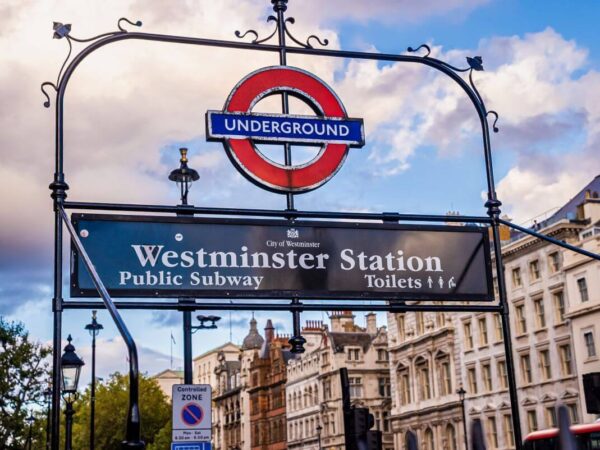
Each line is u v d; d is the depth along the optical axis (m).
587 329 59.56
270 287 10.07
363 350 95.50
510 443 67.56
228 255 10.00
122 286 9.59
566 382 61.28
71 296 9.41
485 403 71.12
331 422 95.44
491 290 10.88
